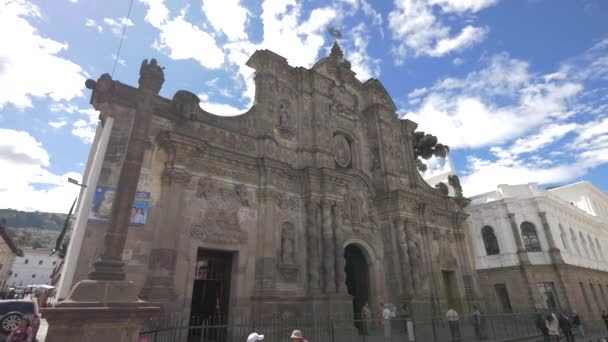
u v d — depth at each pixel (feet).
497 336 68.54
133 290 26.89
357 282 84.38
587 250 137.18
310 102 84.17
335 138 90.79
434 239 96.84
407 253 83.71
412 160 104.22
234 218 61.52
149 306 26.73
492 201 123.03
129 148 31.22
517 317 76.13
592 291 125.49
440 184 110.22
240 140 68.08
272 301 59.00
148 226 51.08
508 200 119.55
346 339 59.52
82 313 23.26
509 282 112.37
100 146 45.42
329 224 71.56
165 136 55.72
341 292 67.10
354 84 101.30
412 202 91.04
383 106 100.83
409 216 88.02
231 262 61.26
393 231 85.71
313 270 66.03
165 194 53.67
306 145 77.97
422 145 152.97
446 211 104.32
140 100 33.35
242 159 65.57
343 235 77.00
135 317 25.53
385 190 89.97
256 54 78.28
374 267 81.87
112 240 28.02
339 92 94.89
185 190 56.54
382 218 88.48
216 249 58.23
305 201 72.38
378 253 84.12
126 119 53.31
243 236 61.72
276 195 67.67
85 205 41.81
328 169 74.69
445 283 98.27
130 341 24.98
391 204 87.76
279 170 69.31
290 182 72.43
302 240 69.51
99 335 23.79
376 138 96.37
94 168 43.93
